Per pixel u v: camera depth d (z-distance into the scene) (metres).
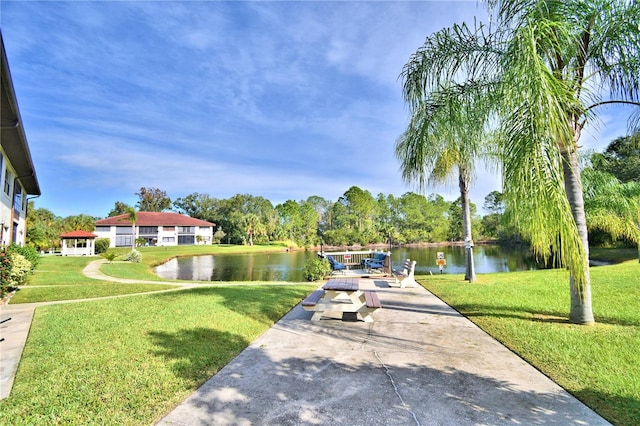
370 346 4.31
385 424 2.44
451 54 5.71
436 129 6.26
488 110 5.48
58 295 8.61
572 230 3.86
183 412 2.64
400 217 59.50
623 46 4.86
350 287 5.87
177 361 3.70
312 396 2.89
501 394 2.93
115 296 8.72
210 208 73.75
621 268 12.12
